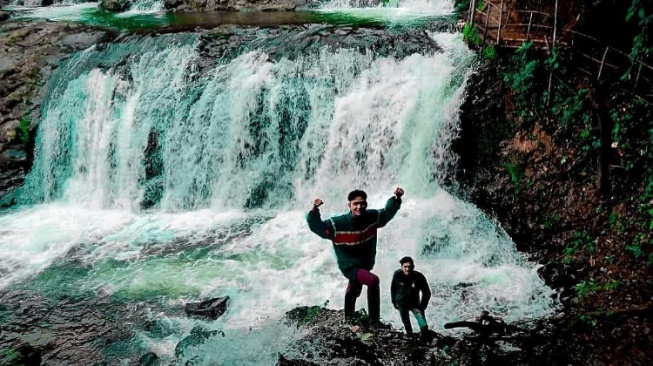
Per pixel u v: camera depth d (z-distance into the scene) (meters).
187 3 18.28
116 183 12.01
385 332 6.70
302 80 11.20
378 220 6.30
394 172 10.41
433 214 9.39
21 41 13.86
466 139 9.77
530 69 8.85
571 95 8.52
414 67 10.61
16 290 8.62
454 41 10.98
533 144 8.98
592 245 8.05
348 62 11.06
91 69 12.68
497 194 9.38
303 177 11.10
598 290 7.41
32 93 12.98
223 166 11.46
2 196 12.06
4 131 12.61
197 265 9.08
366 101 10.60
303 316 7.24
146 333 7.41
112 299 8.26
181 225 10.70
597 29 8.75
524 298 7.66
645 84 8.13
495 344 6.55
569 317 7.02
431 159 10.02
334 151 10.84
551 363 6.12
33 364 6.89
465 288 8.01
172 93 11.82
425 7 15.51
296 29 12.40
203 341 6.98
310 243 9.54
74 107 12.48
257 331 7.15
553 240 8.59
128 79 12.23
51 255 9.69
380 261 8.66
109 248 9.87
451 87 10.01
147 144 11.77
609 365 6.02
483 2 11.46
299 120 11.11
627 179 7.92
